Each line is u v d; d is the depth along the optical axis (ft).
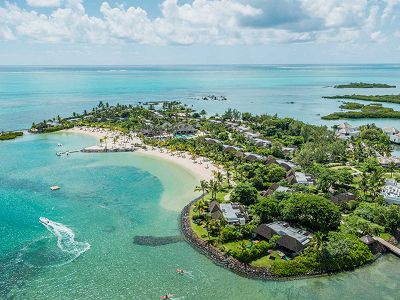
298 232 320.09
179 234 335.26
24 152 619.26
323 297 253.24
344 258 288.30
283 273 274.57
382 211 346.13
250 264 283.18
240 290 258.78
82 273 273.75
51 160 572.51
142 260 292.40
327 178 428.97
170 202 407.23
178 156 588.50
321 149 571.69
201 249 307.78
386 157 573.74
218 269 282.97
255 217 346.74
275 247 306.14
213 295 252.62
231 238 316.40
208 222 342.23
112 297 248.11
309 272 277.85
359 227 329.31
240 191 394.52
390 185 447.83
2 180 474.08
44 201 407.64
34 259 290.76
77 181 475.31
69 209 387.34
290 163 539.70
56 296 247.50
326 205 336.08
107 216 371.15
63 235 330.75
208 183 442.09
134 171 517.55
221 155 565.12
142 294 252.01
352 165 554.05
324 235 320.09
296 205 343.46
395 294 257.14
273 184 431.84
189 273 276.82
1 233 332.39
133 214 376.27
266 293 256.52
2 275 268.82
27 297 245.65
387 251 314.55
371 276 278.67
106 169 527.40
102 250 306.14
